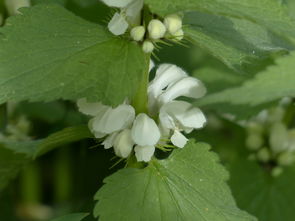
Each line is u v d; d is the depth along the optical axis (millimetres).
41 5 252
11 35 244
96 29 248
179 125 269
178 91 272
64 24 248
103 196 245
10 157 314
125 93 231
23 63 238
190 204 252
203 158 264
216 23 264
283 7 222
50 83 233
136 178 253
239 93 235
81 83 233
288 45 265
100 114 257
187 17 264
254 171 388
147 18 246
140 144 252
